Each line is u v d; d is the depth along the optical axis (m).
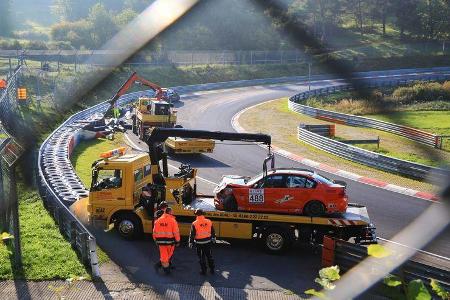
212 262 12.38
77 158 25.58
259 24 77.62
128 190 14.45
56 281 11.71
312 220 13.72
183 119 42.44
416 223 17.23
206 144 27.17
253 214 13.92
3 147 13.69
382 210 18.84
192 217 14.44
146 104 32.97
